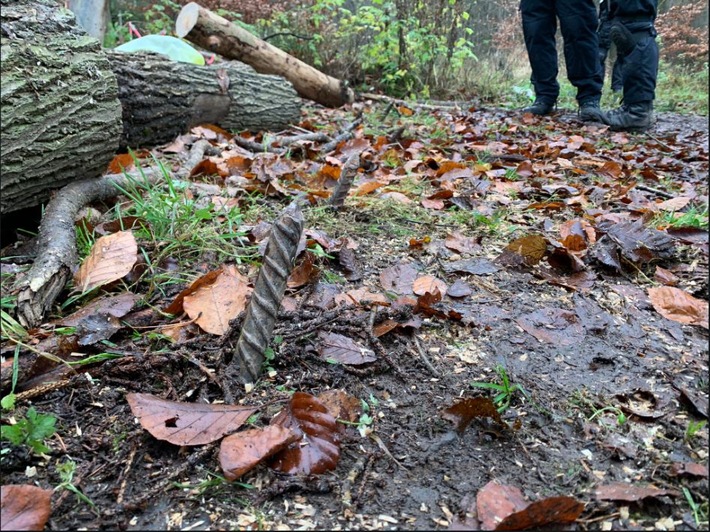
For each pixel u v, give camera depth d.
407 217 2.62
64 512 1.03
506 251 2.14
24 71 1.92
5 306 1.52
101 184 2.35
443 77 8.77
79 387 1.33
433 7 8.51
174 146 3.50
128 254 1.76
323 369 1.45
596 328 1.72
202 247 2.00
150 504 1.06
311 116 5.83
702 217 2.80
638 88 5.79
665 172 4.11
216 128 4.06
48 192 2.15
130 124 3.49
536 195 3.12
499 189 3.18
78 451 1.17
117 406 1.29
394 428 1.27
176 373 1.40
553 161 4.07
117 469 1.12
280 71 6.09
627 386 1.45
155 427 1.14
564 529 1.00
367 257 2.16
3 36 1.90
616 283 2.06
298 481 1.09
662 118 7.36
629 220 2.62
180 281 1.82
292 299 1.76
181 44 4.54
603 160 4.20
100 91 2.23
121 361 1.38
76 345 1.42
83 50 2.19
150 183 2.61
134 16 9.52
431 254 2.21
